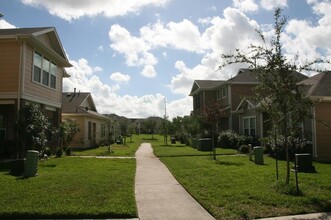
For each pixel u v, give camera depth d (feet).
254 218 19.56
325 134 54.34
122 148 90.17
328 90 54.08
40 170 38.75
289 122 27.22
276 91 26.96
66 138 66.33
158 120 230.07
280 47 27.17
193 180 31.91
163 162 49.85
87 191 25.70
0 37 47.34
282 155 53.16
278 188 26.76
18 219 19.20
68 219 19.33
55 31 58.39
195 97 128.47
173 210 21.63
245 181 30.94
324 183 29.81
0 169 39.11
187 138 107.96
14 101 48.42
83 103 98.78
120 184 29.01
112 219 19.51
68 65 65.92
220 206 22.16
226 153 66.85
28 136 45.55
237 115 96.07
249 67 28.86
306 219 19.44
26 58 49.49
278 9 27.43
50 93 59.52
